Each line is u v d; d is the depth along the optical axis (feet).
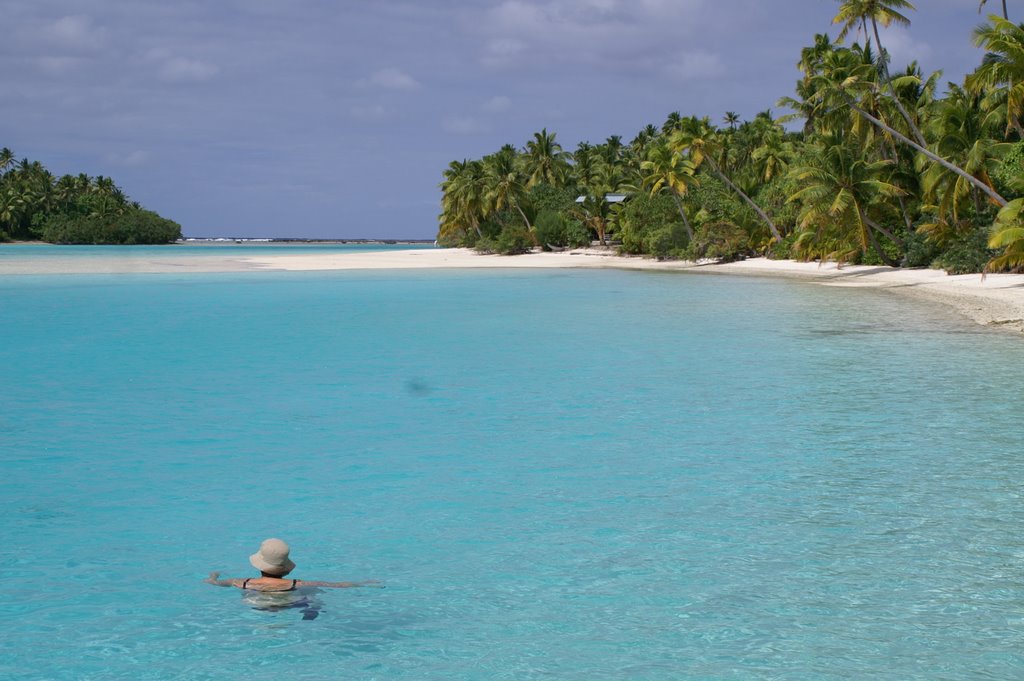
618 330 88.94
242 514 30.30
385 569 25.17
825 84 149.79
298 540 27.63
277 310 114.83
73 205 540.93
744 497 32.01
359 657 19.75
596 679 18.71
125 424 45.34
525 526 28.91
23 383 58.29
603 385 56.80
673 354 71.15
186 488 33.50
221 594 23.26
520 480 34.53
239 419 46.62
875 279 156.35
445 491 33.06
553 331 88.63
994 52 113.50
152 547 27.04
